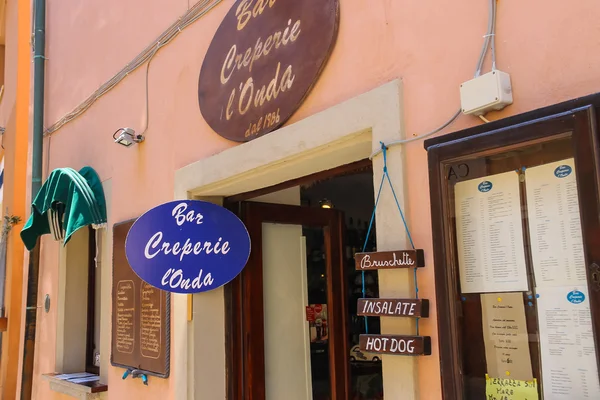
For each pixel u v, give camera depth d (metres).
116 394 3.86
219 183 3.07
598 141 1.44
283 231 3.48
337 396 3.42
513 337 1.64
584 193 1.46
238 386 3.16
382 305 1.95
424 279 1.92
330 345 3.49
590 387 1.47
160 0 3.82
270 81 2.72
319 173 2.79
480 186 1.74
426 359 1.88
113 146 4.26
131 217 3.90
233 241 3.08
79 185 4.20
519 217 1.65
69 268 4.99
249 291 3.22
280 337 3.35
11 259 6.31
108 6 4.57
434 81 1.98
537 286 1.60
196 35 3.41
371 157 2.17
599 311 1.42
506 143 1.63
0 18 8.16
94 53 4.74
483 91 1.75
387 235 2.04
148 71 3.88
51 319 5.08
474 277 1.73
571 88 1.62
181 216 3.01
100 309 4.83
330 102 2.41
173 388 3.21
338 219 3.67
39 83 5.68
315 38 2.50
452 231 1.79
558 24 1.66
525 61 1.73
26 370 5.34
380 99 2.13
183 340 3.12
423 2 2.06
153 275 2.92
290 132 2.54
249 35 2.93
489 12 1.83
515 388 1.62
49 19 5.85
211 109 3.13
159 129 3.68
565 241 1.55
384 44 2.19
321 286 3.57
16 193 6.34
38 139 5.54
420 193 1.97
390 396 1.97
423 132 2.00
